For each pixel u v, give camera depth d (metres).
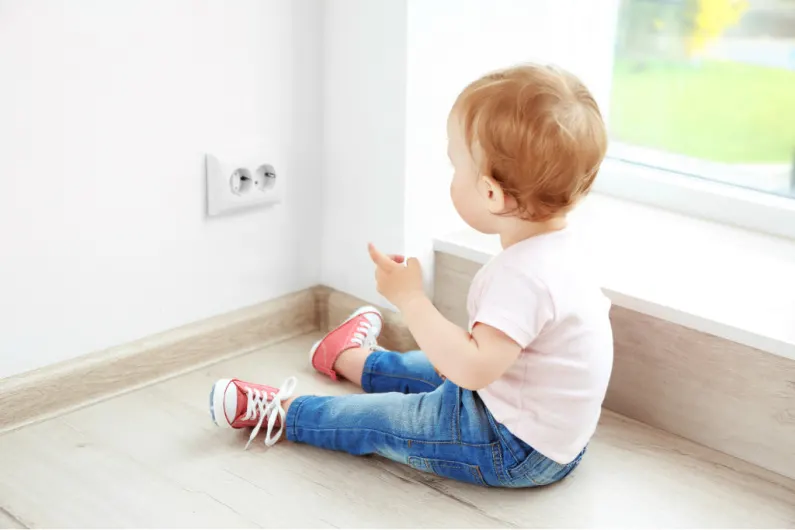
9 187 1.44
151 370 1.67
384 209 1.75
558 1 1.90
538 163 1.24
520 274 1.30
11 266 1.47
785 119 1.81
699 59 1.89
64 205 1.50
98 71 1.48
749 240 1.76
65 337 1.57
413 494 1.41
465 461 1.40
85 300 1.57
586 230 1.79
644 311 1.53
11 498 1.36
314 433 1.50
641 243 1.73
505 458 1.38
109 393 1.63
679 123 1.94
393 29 1.64
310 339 1.86
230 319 1.77
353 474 1.46
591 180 1.31
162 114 1.58
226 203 1.68
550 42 1.92
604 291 1.56
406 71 1.65
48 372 1.55
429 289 1.80
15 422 1.53
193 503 1.37
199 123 1.63
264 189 1.75
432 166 1.75
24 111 1.42
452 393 1.42
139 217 1.60
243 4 1.63
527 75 1.25
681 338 1.51
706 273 1.62
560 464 1.39
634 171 1.93
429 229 1.77
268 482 1.43
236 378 1.70
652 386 1.57
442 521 1.35
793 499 1.42
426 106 1.70
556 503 1.40
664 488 1.44
